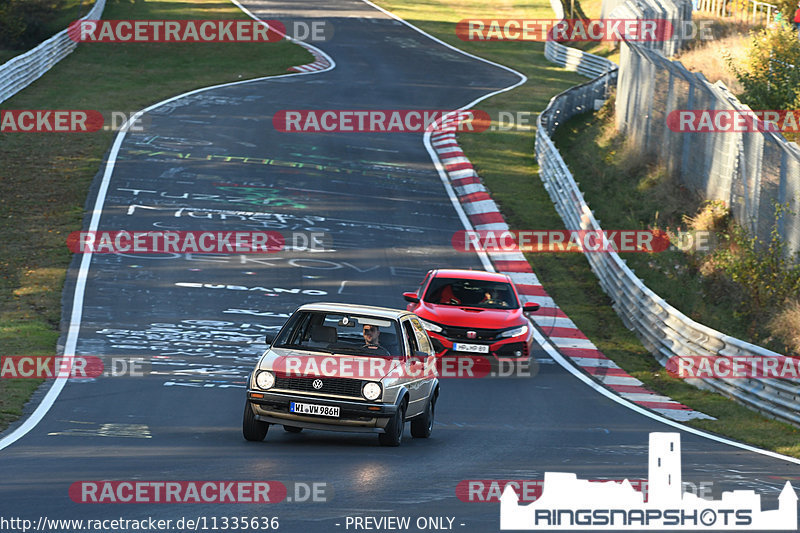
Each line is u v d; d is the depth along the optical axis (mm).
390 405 39656
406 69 199500
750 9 176625
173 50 196625
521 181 126250
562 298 87875
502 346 62969
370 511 27797
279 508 27719
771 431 52906
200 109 148000
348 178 119125
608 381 65250
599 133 142125
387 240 98375
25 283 76625
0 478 31062
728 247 85562
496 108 168000
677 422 54594
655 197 107250
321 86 174125
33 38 193750
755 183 83188
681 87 106688
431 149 138500
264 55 199750
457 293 67438
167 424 44469
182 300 75438
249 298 77375
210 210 101188
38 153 117125
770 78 110062
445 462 37500
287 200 107500
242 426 43281
